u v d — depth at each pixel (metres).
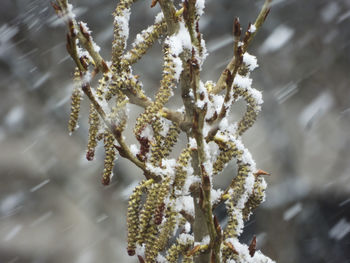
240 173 0.80
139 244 0.79
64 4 0.75
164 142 0.79
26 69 2.55
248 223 2.34
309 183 2.65
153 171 0.78
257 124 2.59
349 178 2.75
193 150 0.79
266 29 2.67
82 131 2.45
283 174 2.43
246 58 0.81
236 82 0.81
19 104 2.60
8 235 2.72
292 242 2.33
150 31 0.81
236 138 0.82
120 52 0.80
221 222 2.46
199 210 0.81
